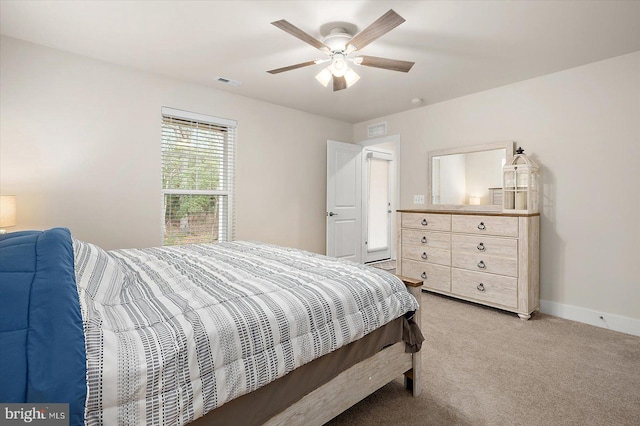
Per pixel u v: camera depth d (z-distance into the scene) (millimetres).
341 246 4820
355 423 1570
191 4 2074
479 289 3271
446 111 3982
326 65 3004
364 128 5047
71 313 909
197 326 1029
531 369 2086
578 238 2994
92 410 804
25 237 1241
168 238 3420
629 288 2730
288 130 4340
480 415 1638
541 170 3207
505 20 2209
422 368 2098
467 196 3746
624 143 2740
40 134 2656
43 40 2564
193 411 934
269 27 2348
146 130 3193
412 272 3904
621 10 2076
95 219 2922
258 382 1080
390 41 2506
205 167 3658
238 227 3896
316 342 1266
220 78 3336
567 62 2873
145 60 2918
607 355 2281
